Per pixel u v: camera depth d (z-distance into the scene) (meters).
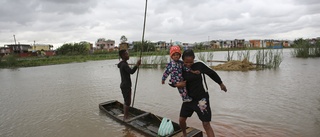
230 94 8.95
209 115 3.94
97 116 6.93
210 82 11.87
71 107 8.24
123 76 6.03
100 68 25.78
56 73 22.02
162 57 21.84
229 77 13.44
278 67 17.31
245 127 5.48
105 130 5.75
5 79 18.94
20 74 22.94
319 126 5.33
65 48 67.31
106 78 16.33
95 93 10.71
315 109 6.56
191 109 4.09
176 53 3.96
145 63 22.11
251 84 10.90
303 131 5.10
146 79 14.62
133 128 5.64
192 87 3.95
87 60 44.31
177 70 3.94
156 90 10.61
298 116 6.07
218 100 8.12
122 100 9.12
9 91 12.68
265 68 17.08
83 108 8.00
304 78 11.77
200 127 5.62
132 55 41.62
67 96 10.31
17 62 36.91
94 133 5.62
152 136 5.08
